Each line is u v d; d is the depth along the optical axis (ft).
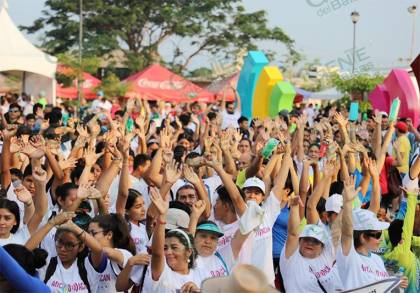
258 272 17.56
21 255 20.47
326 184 35.58
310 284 29.07
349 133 55.77
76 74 141.59
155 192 24.91
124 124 46.57
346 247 28.66
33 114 62.90
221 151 40.09
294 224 29.89
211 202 36.14
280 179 32.42
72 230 25.96
